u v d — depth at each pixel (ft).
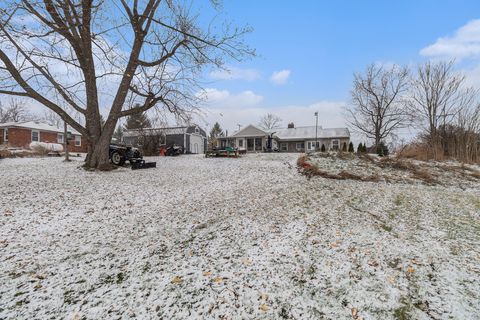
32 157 46.83
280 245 11.18
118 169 31.99
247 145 100.32
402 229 13.53
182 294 7.65
